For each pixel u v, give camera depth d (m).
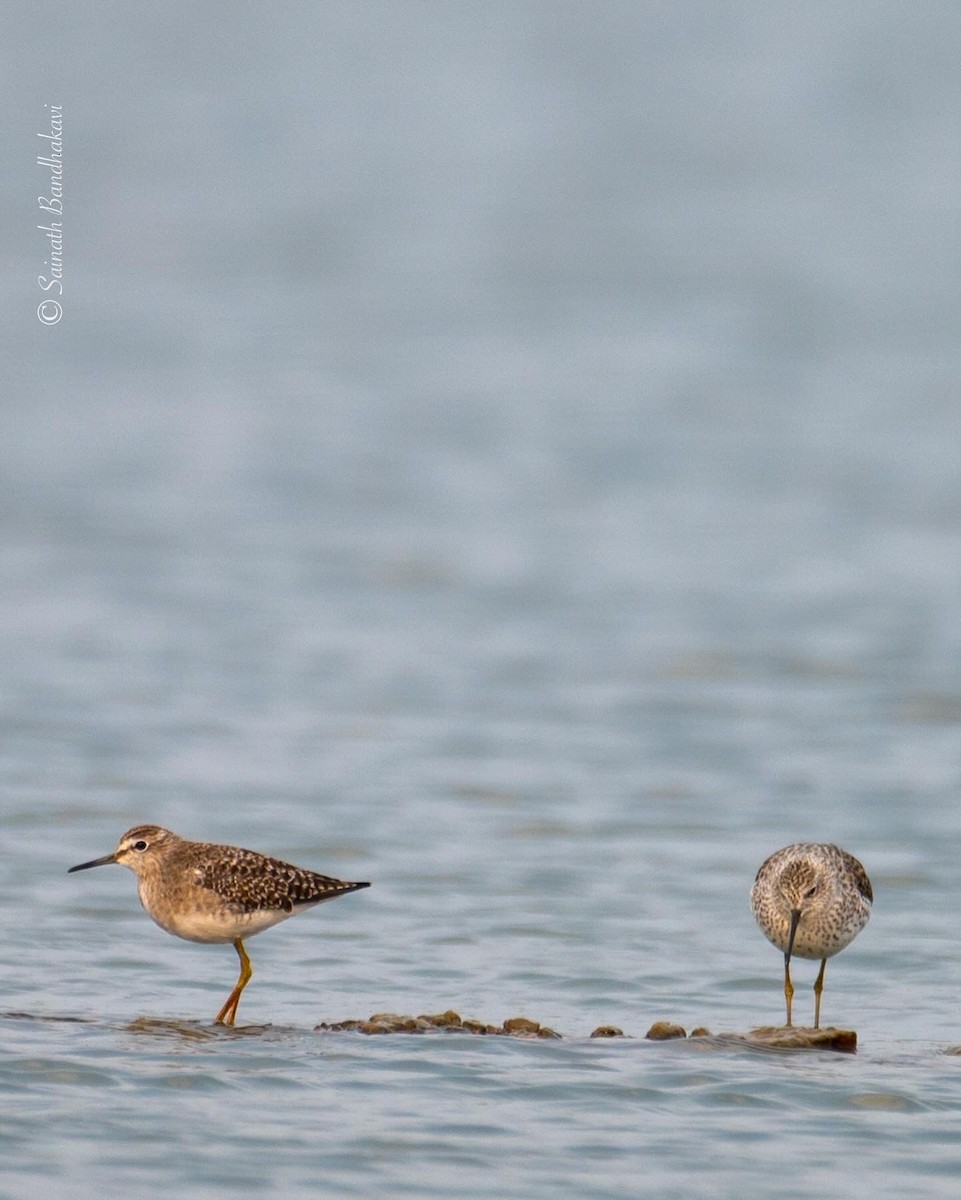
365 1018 12.27
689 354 53.84
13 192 79.12
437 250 70.19
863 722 22.97
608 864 16.89
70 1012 12.14
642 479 39.62
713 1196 8.91
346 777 20.09
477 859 16.94
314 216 76.12
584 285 64.06
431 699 23.97
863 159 86.75
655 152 89.19
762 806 19.11
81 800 18.81
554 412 46.47
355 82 106.31
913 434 43.81
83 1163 9.10
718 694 24.39
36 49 112.62
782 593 30.34
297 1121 9.83
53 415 46.31
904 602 29.67
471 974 13.52
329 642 27.17
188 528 35.19
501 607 29.52
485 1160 9.34
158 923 12.71
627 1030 12.15
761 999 13.09
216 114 97.81
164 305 61.12
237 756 20.95
